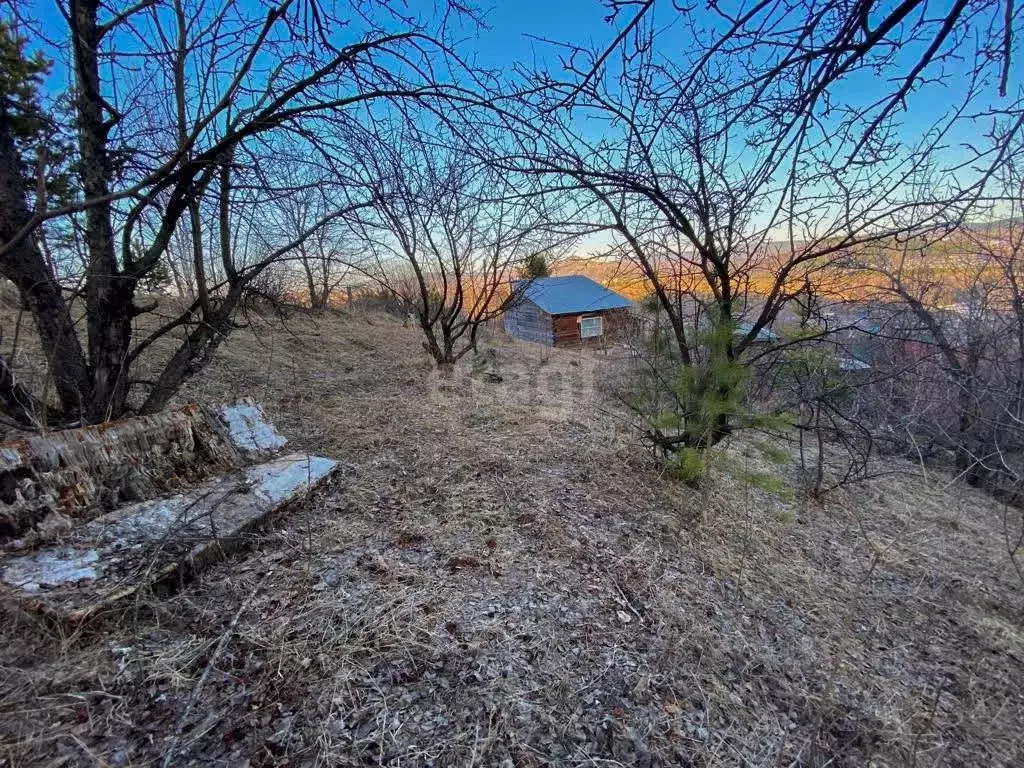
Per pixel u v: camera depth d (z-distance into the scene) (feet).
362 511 8.85
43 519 6.58
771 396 13.33
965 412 13.71
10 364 9.74
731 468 11.39
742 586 8.27
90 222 8.50
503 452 12.47
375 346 28.32
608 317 33.55
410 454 11.87
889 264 12.91
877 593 9.10
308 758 4.33
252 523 7.57
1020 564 11.34
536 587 7.14
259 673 5.16
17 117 7.52
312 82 7.88
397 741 4.60
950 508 14.07
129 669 5.03
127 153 8.71
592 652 6.08
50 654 5.08
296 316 28.58
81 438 7.40
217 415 10.21
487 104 7.26
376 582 6.82
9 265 7.69
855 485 14.19
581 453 12.83
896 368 11.93
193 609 5.99
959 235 11.68
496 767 4.49
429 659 5.58
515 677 5.52
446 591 6.79
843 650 7.18
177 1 8.19
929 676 7.10
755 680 6.23
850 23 4.31
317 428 13.35
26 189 7.75
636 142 8.98
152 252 8.93
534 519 9.11
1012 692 6.98
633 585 7.60
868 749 5.48
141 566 6.16
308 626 5.86
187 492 8.15
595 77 6.08
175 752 4.27
